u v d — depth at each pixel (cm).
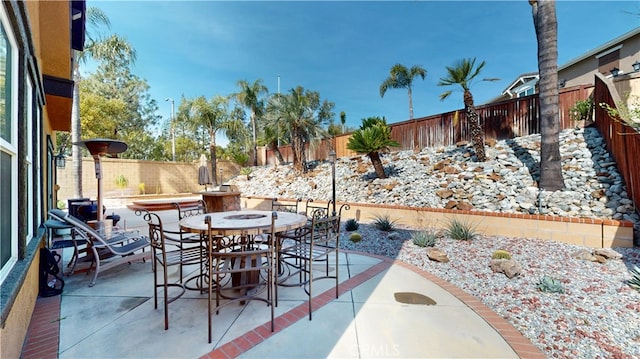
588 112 762
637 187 465
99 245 405
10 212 236
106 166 1526
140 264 462
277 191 1287
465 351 229
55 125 764
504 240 530
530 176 668
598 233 464
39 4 396
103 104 1773
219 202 912
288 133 1409
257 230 283
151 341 243
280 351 230
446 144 1051
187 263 320
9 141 236
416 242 545
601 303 294
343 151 1412
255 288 346
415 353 227
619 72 1127
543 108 605
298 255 386
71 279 391
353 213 835
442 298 329
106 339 246
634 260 398
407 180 893
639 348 225
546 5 608
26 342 240
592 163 618
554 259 423
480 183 714
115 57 1353
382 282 378
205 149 2584
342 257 496
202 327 266
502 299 319
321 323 274
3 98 221
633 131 493
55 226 426
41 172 440
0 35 206
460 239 550
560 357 220
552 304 299
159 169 1728
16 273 220
